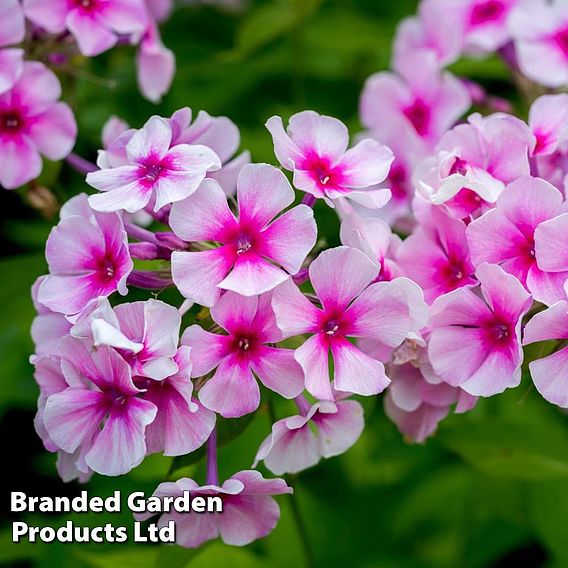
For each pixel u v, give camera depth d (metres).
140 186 0.49
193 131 0.51
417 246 0.51
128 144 0.50
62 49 0.58
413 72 0.61
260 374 0.48
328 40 0.66
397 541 0.61
